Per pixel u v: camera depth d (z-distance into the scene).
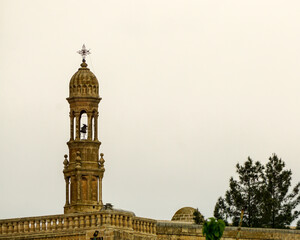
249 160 176.75
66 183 143.50
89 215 126.12
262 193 173.38
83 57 148.25
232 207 174.00
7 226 129.12
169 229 136.88
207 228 109.06
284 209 174.62
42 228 128.12
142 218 132.38
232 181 176.00
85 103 143.88
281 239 147.00
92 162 143.25
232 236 143.38
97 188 143.12
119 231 125.12
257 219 172.12
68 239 126.31
